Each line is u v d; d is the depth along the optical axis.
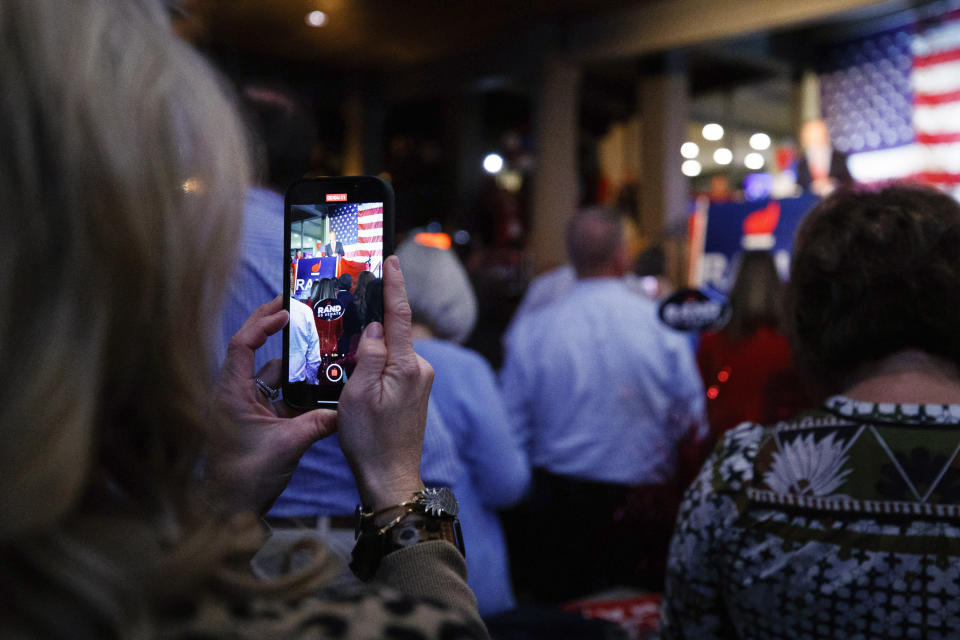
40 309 0.34
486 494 1.78
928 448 0.86
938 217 0.93
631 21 8.12
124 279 0.36
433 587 0.56
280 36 9.08
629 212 10.72
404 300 0.65
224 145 0.41
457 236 11.20
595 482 2.27
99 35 0.38
